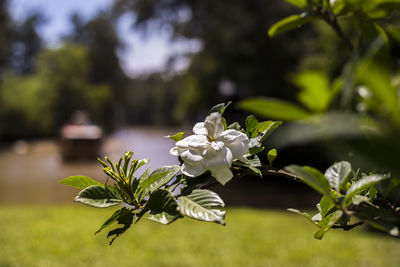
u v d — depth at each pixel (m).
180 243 5.79
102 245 5.62
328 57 4.99
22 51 47.84
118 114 54.62
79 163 16.12
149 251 5.38
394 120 0.32
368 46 0.36
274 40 17.22
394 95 0.32
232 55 18.20
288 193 10.76
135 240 5.93
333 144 0.32
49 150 23.73
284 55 17.17
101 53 49.44
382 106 0.34
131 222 0.72
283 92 16.86
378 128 0.33
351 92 0.35
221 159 0.77
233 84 18.22
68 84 34.84
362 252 5.28
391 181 0.71
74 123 17.69
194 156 0.78
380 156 0.32
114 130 48.12
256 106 0.41
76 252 5.28
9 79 31.55
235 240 5.95
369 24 0.88
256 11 18.25
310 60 9.06
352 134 0.32
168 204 0.69
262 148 0.91
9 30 42.88
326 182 0.65
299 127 0.34
